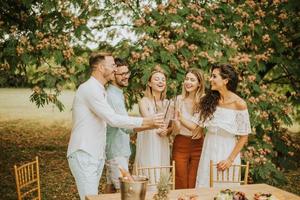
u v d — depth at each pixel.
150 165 4.36
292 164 6.57
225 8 6.20
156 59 5.71
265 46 6.40
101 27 6.31
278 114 6.09
